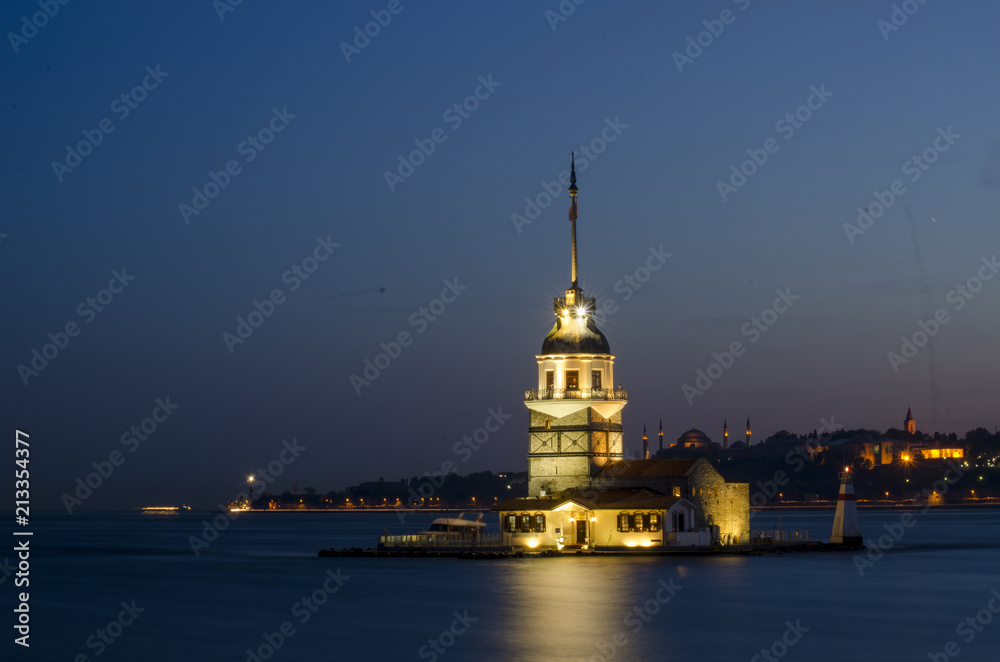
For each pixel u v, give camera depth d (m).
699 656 71.12
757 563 128.88
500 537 146.25
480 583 107.44
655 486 143.12
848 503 158.75
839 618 85.75
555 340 147.00
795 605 92.44
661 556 135.88
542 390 146.75
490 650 73.25
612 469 145.62
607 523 141.00
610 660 70.12
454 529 179.12
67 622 88.62
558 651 72.88
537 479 147.12
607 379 147.12
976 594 101.31
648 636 77.81
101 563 158.50
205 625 85.38
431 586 105.69
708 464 147.00
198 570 139.38
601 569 120.31
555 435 146.38
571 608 90.31
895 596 99.12
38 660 72.50
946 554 159.00
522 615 86.88
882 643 75.44
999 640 76.69
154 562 159.75
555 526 142.75
